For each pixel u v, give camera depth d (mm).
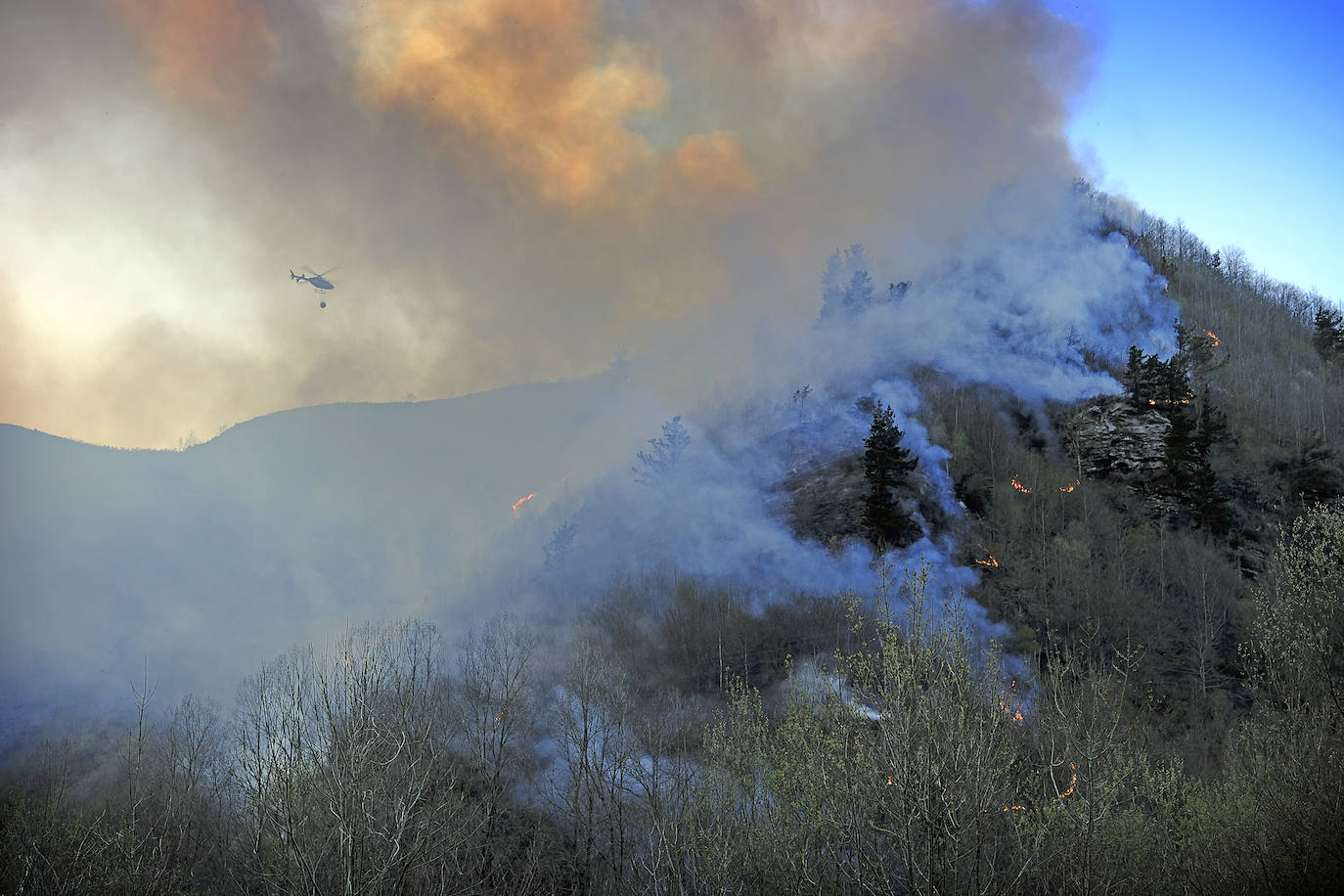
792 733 31609
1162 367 110375
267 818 38219
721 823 33656
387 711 45875
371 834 35156
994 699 27656
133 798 44500
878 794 26484
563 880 43875
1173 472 91562
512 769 49688
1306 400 117375
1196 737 50688
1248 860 27656
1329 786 27656
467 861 41375
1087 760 28844
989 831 26969
